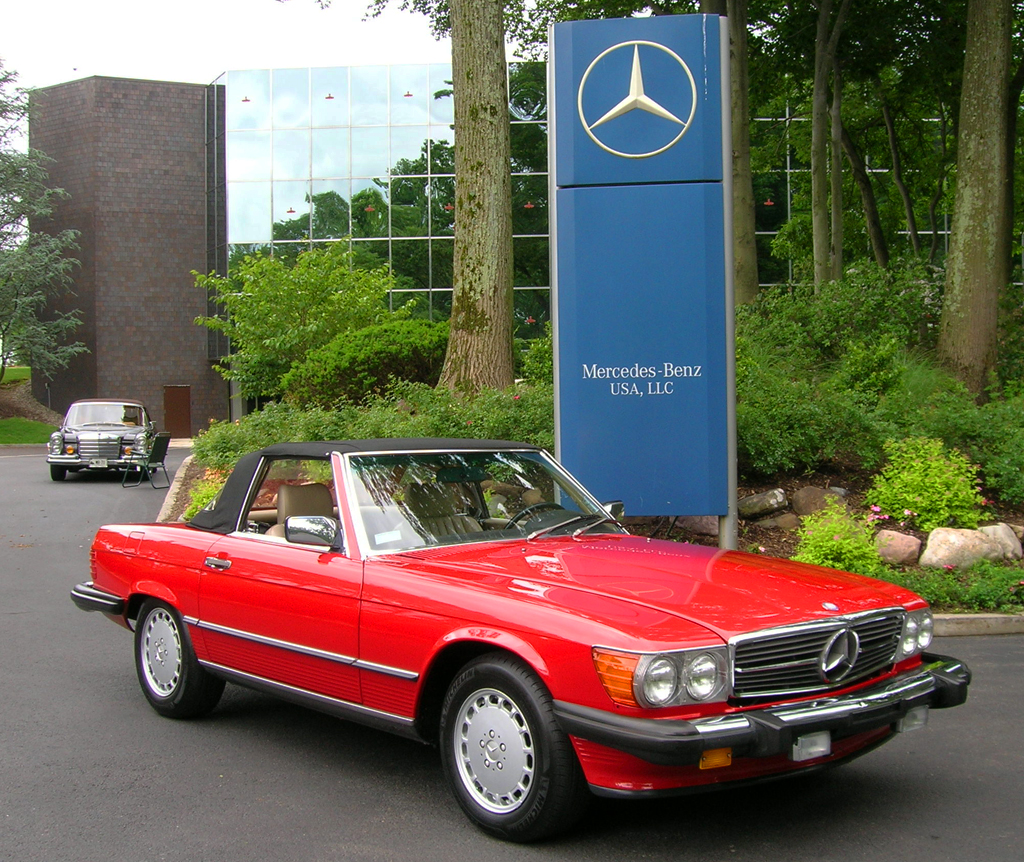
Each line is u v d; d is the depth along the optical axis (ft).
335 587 15.61
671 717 12.06
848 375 42.22
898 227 107.24
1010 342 53.57
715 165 29.76
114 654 24.84
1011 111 68.03
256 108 116.88
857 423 36.88
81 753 17.43
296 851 13.23
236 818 14.42
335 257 93.86
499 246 45.16
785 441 35.68
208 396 135.13
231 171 116.78
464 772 13.93
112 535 21.18
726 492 29.84
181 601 18.88
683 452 29.78
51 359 128.57
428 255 114.32
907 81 82.38
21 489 65.51
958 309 49.08
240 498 18.71
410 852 13.12
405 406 44.34
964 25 72.49
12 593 32.78
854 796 15.08
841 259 78.69
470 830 13.85
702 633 12.46
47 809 14.83
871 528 31.14
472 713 13.85
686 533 33.32
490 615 13.43
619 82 29.81
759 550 31.99
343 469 16.70
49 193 130.82
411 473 17.06
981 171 48.65
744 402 37.32
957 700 14.39
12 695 21.20
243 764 16.81
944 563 30.09
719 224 29.76
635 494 29.89
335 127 115.75
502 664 13.30
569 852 13.04
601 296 29.91
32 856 13.17
